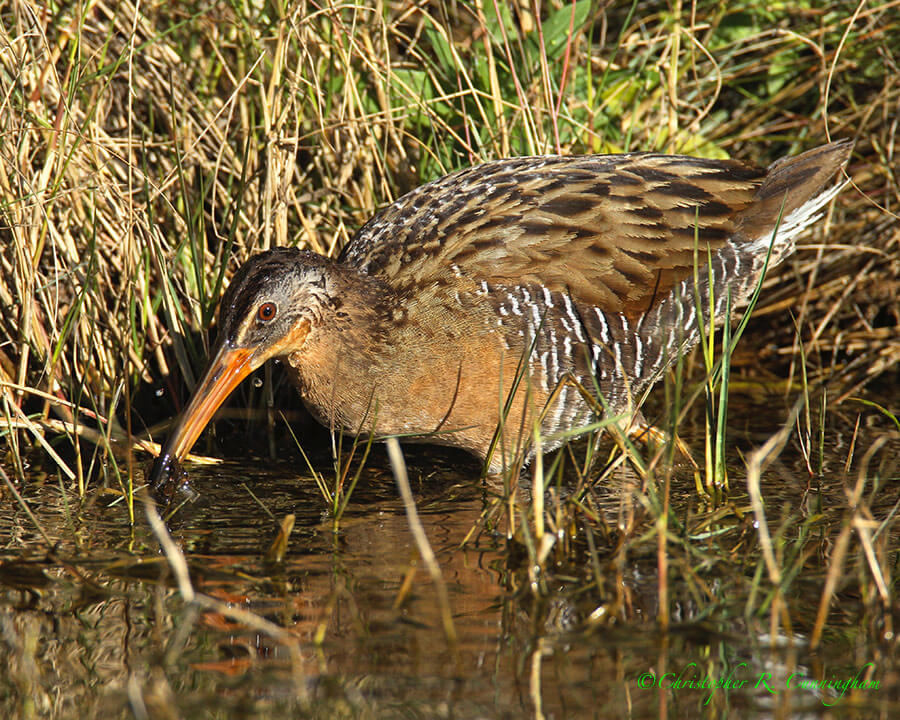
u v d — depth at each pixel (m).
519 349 9.48
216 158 11.34
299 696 6.02
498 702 5.98
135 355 10.91
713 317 9.71
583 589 7.24
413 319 9.53
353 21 11.30
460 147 11.96
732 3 13.62
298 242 11.73
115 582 7.44
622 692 6.09
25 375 10.39
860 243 12.81
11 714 5.84
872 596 7.00
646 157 10.21
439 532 8.38
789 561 7.62
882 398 11.59
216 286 10.73
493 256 9.55
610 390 9.84
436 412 9.64
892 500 8.82
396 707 5.92
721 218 9.84
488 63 11.32
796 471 9.60
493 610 7.01
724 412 8.96
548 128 11.87
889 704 5.99
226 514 8.81
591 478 9.58
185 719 5.79
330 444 10.79
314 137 11.69
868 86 13.41
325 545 8.11
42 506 8.95
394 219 10.20
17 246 10.30
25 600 7.16
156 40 10.79
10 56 10.70
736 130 13.42
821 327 12.41
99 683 6.16
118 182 11.22
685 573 7.38
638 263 9.63
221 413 11.10
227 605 7.09
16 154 10.38
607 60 13.11
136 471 9.84
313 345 9.57
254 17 11.58
